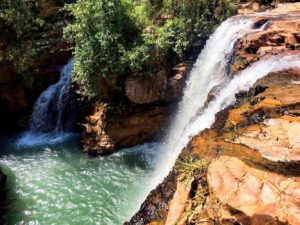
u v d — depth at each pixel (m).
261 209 4.80
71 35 15.07
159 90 13.93
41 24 17.78
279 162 5.68
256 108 7.58
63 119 16.91
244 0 19.05
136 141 14.52
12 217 10.75
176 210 5.77
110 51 13.70
